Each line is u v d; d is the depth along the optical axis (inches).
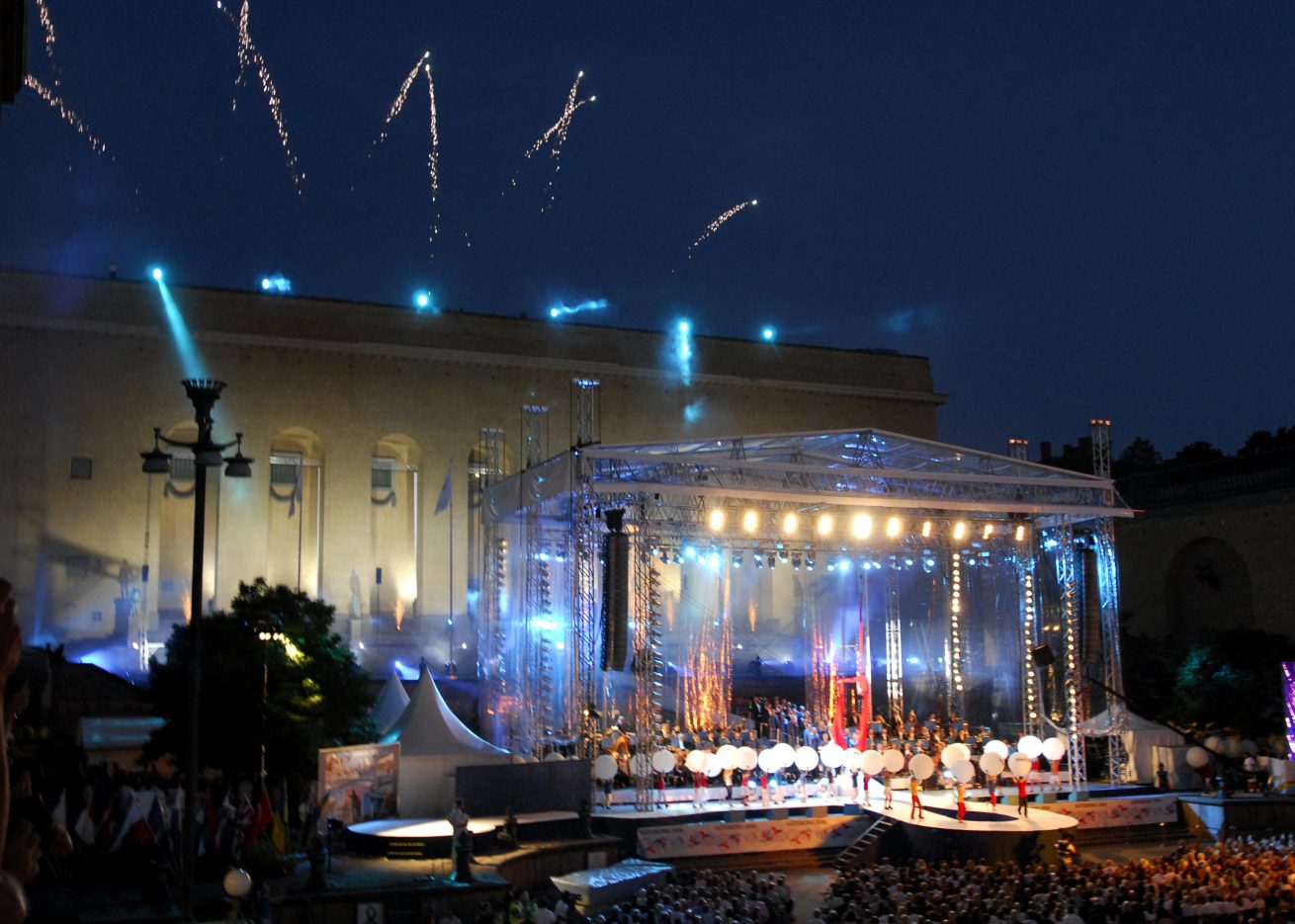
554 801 1499.8
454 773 1545.3
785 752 1692.9
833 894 1214.3
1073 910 1090.1
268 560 2351.1
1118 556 2743.6
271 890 1129.4
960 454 1871.3
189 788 962.7
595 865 1430.9
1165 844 1711.4
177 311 2289.6
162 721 1740.9
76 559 2158.0
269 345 2346.2
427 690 1636.3
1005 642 2273.6
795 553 2134.6
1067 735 1934.1
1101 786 1876.2
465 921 1146.0
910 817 1585.9
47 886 1157.1
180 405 2268.7
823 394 2827.3
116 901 1085.1
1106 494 1914.4
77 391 2203.5
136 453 2222.0
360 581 2361.0
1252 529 2423.7
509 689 1945.1
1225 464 2539.4
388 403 2437.3
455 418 2485.2
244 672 1497.3
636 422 2637.8
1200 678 2229.3
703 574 2502.5
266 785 1485.0
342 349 2399.1
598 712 1830.7
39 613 2119.8
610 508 1691.7
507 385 2539.4
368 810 1454.2
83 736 1686.8
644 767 1610.5
